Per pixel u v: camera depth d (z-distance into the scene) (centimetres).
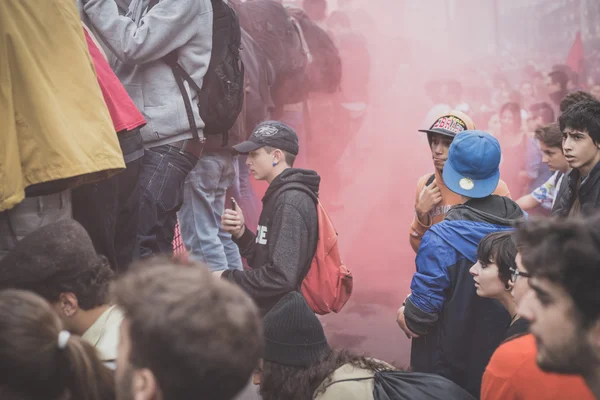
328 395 292
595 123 480
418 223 495
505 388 271
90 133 332
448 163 428
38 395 197
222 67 493
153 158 472
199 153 500
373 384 295
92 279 274
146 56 455
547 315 181
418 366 411
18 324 193
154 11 455
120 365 160
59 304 271
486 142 418
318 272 464
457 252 394
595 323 176
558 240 181
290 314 309
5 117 311
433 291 395
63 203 356
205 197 596
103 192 385
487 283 350
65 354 199
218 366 152
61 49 331
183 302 153
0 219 340
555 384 257
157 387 154
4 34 314
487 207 418
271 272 443
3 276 268
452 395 293
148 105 475
